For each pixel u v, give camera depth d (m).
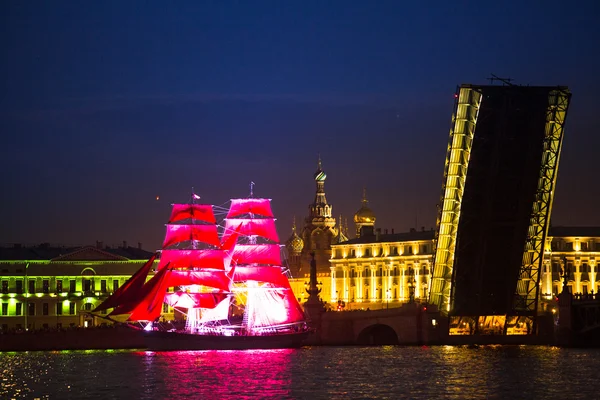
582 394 148.50
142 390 155.25
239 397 148.25
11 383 163.75
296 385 159.12
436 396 147.62
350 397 147.50
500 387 154.88
